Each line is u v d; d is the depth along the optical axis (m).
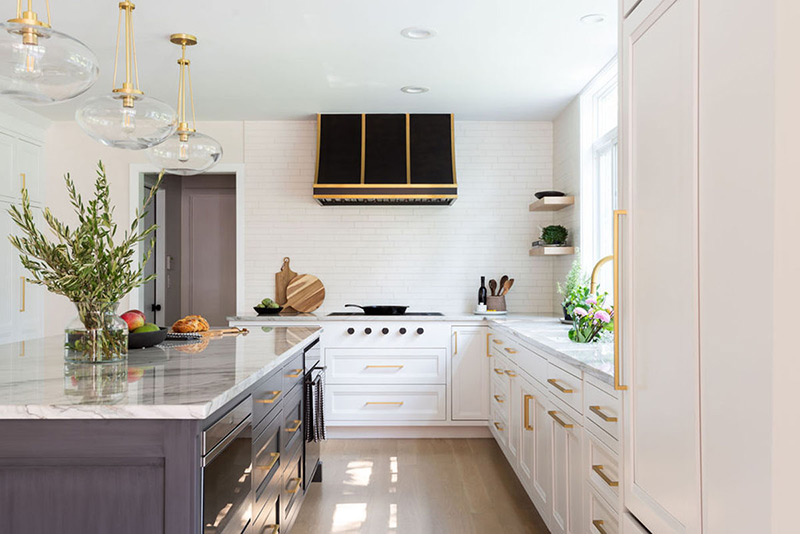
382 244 6.02
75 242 2.30
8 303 5.43
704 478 1.30
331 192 5.46
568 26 3.75
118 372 2.23
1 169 5.32
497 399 4.84
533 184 6.01
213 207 7.57
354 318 5.39
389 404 5.39
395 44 4.03
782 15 1.03
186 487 1.67
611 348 3.02
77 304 2.42
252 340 3.41
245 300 6.01
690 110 1.36
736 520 1.18
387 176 5.48
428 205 6.03
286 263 6.00
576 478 2.68
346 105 5.45
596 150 4.97
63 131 5.99
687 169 1.37
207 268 7.57
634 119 1.72
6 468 1.69
